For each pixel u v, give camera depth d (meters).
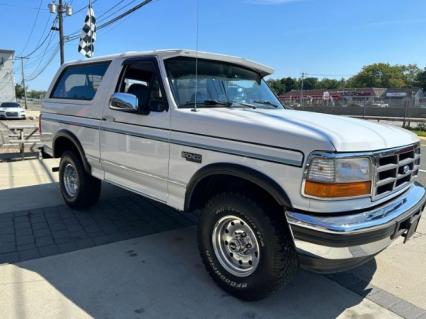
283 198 2.75
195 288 3.33
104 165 4.51
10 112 27.23
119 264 3.74
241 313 2.99
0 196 5.95
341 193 2.59
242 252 3.13
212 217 3.23
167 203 3.74
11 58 52.31
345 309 3.08
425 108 28.89
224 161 3.09
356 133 2.81
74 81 5.19
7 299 3.09
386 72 107.81
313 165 2.60
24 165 8.47
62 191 5.48
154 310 3.00
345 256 2.61
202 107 3.70
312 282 3.49
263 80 4.82
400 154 3.01
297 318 2.94
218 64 4.18
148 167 3.84
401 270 3.76
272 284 2.94
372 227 2.64
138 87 4.02
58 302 3.07
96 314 2.93
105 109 4.39
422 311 3.08
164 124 3.60
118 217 5.06
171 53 3.74
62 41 22.33
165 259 3.86
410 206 3.10
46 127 5.66
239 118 3.12
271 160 2.80
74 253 3.96
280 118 3.20
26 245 4.13
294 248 2.78
